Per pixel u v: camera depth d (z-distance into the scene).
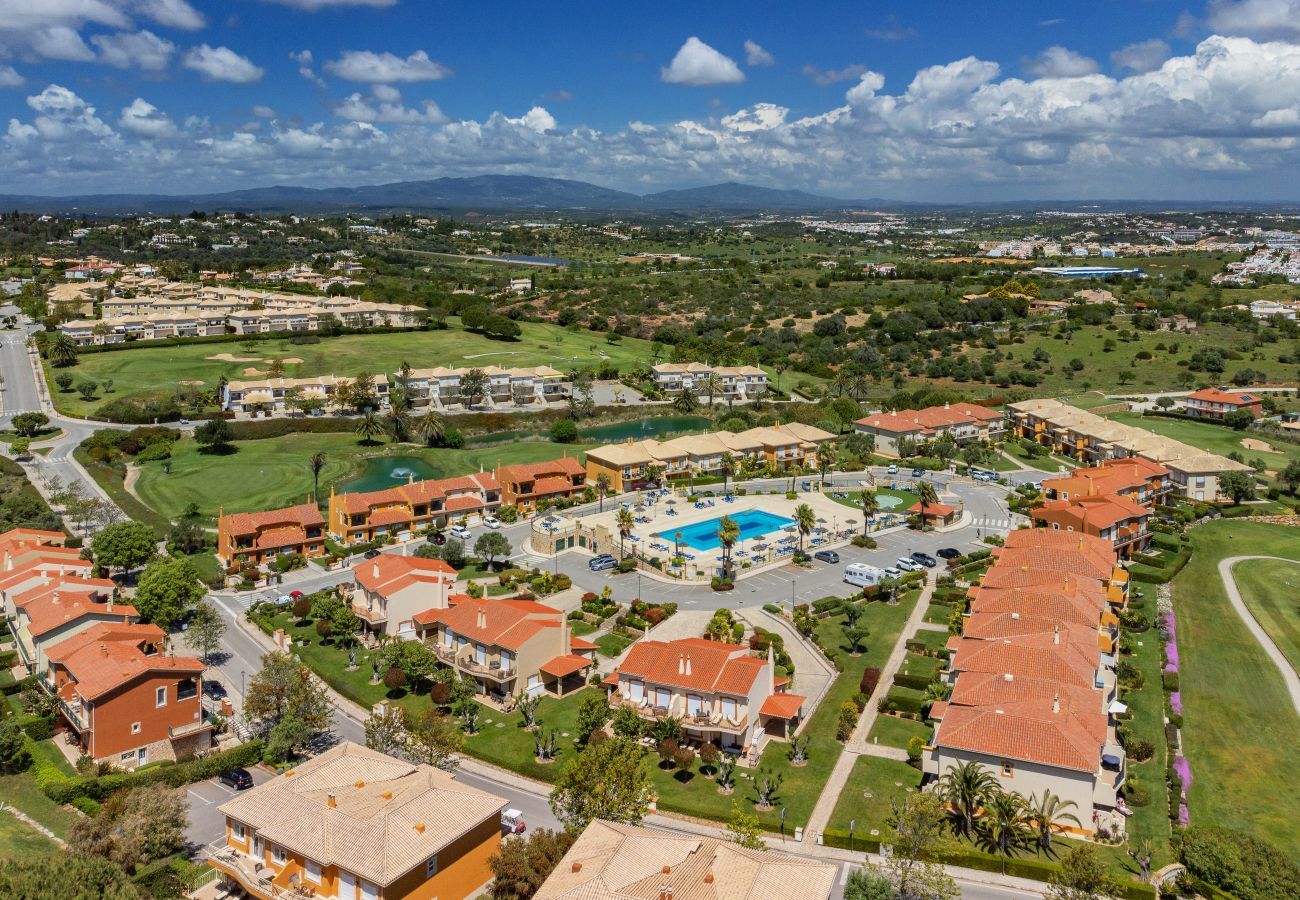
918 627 124.06
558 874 62.28
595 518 171.25
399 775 73.94
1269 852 72.06
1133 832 79.44
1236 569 144.25
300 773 73.44
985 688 90.00
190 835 78.31
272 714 93.88
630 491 191.38
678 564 145.25
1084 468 195.12
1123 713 96.75
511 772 89.62
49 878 61.03
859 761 91.19
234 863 68.94
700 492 191.38
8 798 82.44
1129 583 137.50
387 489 175.62
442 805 69.06
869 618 127.38
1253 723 98.44
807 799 84.56
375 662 109.56
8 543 131.62
